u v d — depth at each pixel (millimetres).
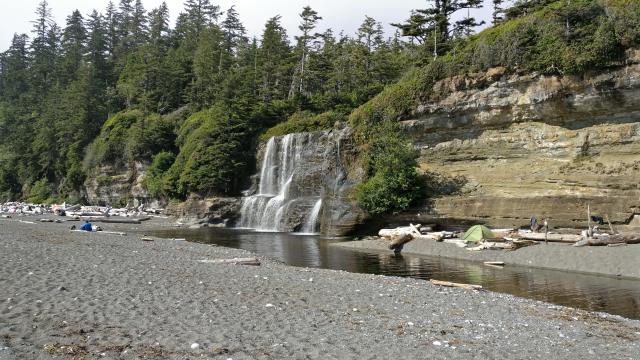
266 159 64188
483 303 16641
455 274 24875
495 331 12734
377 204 41656
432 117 44375
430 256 31781
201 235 47312
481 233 32531
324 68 89188
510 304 16828
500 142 40500
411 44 80875
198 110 91312
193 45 118688
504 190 38469
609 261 25562
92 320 11234
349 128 51406
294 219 51688
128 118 92625
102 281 15734
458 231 38719
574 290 20688
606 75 33938
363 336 11375
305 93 86875
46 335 9930
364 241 38594
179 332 10750
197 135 73500
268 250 35188
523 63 38125
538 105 37750
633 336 13125
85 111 101188
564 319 14852
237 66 105062
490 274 24828
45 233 33156
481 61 40875
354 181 47531
